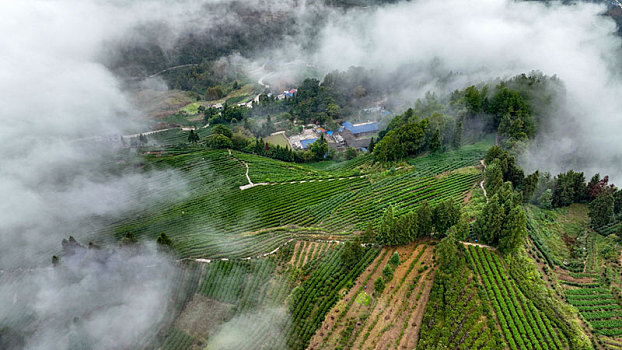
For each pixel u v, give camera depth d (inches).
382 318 3100.4
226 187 6304.1
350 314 3179.1
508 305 3107.8
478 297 3152.1
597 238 4284.0
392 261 3516.2
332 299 3351.4
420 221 3831.2
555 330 2999.5
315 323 3181.6
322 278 3602.4
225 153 7554.1
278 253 4121.6
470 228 3983.8
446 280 3255.4
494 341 2822.3
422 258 3624.5
